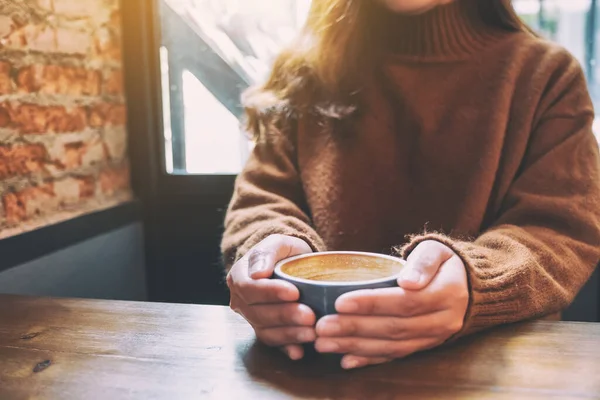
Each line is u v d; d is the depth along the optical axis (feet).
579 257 2.61
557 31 4.87
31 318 2.33
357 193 3.30
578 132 2.92
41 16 3.64
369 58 3.39
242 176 3.51
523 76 3.11
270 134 3.53
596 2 4.75
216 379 1.77
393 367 1.82
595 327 2.14
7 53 3.35
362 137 3.34
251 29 5.01
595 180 2.81
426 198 3.22
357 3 3.30
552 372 1.76
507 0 3.22
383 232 3.31
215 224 4.94
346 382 1.73
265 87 3.69
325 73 3.41
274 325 1.90
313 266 2.09
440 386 1.69
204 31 4.99
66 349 2.01
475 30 3.26
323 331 1.75
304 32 3.56
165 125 5.01
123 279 4.62
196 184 4.94
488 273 2.13
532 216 2.77
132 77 4.74
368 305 1.74
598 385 1.67
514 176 3.05
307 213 3.47
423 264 1.86
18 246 3.38
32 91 3.58
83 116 4.14
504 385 1.69
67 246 3.84
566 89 3.04
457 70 3.19
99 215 4.21
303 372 1.81
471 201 3.06
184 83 5.05
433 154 3.20
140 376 1.79
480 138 3.10
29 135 3.56
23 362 1.91
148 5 4.75
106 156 4.48
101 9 4.37
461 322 1.89
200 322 2.25
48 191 3.76
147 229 4.95
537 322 2.21
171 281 5.05
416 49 3.24
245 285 1.94
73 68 4.00
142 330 2.18
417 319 1.79
